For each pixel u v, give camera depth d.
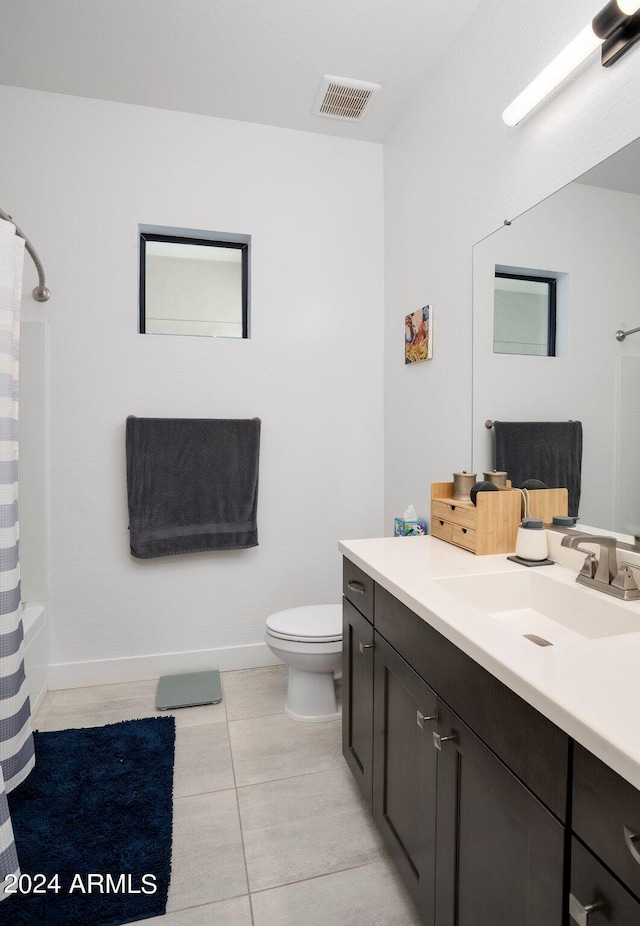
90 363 2.37
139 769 1.76
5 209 2.25
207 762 1.83
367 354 2.73
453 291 2.02
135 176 2.38
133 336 2.41
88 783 1.68
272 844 1.46
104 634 2.43
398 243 2.53
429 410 2.24
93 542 2.40
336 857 1.42
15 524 1.56
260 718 2.13
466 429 1.95
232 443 2.49
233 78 2.19
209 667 2.56
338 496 2.72
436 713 1.06
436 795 1.06
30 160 2.27
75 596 2.39
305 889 1.32
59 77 2.19
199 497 2.46
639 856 0.54
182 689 2.34
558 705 0.67
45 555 2.33
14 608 1.55
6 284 1.50
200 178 2.46
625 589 1.13
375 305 2.74
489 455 1.80
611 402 1.28
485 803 0.88
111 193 2.36
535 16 1.52
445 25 1.90
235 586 2.59
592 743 0.61
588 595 1.16
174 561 2.50
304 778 1.75
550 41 1.46
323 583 2.72
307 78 2.19
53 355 2.33
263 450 2.61
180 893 1.30
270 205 2.56
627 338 1.23
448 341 2.07
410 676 1.20
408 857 1.21
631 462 1.22
